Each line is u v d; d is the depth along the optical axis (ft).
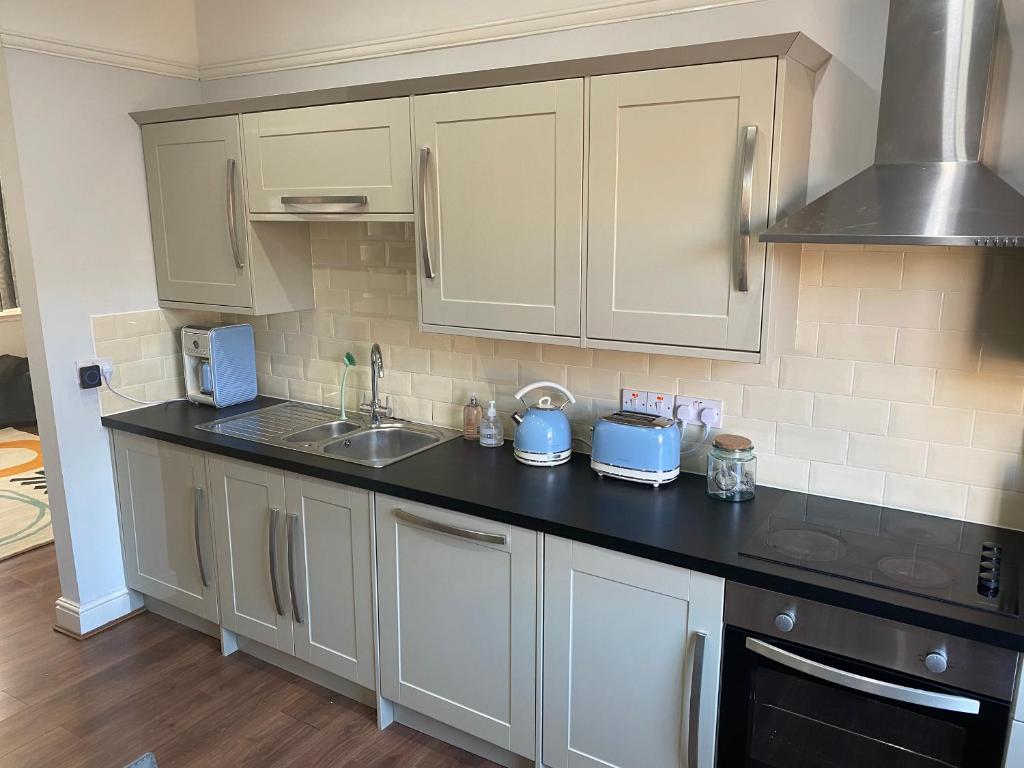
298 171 8.80
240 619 9.64
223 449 9.07
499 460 8.49
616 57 6.55
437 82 7.54
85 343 10.03
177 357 11.19
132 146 10.24
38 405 9.94
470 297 7.92
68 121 9.53
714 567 6.06
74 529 10.21
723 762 6.44
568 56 7.98
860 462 7.23
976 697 5.30
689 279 6.67
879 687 5.51
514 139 7.27
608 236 6.97
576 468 8.21
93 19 9.59
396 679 8.34
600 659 6.89
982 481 6.73
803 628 5.83
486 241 7.66
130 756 8.21
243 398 11.04
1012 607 5.36
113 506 10.65
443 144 7.68
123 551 10.79
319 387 10.79
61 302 9.72
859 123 6.72
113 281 10.25
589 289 7.18
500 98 7.25
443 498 7.41
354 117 8.21
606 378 8.42
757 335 6.45
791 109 6.23
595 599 6.79
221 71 10.67
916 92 5.90
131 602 11.00
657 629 6.52
